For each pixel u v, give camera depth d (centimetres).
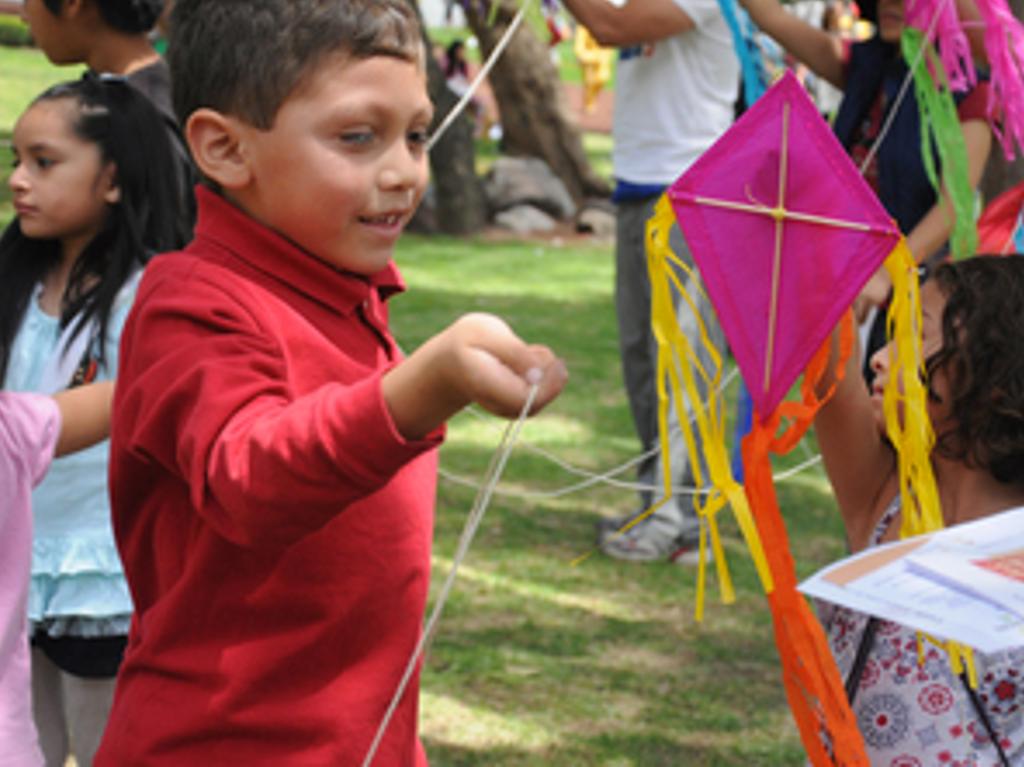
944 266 277
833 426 272
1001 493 271
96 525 333
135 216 344
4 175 350
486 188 1852
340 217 206
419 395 166
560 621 580
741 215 214
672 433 644
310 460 168
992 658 263
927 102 442
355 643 221
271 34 200
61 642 334
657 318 213
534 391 162
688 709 502
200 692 219
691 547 661
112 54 398
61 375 337
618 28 606
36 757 268
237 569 215
